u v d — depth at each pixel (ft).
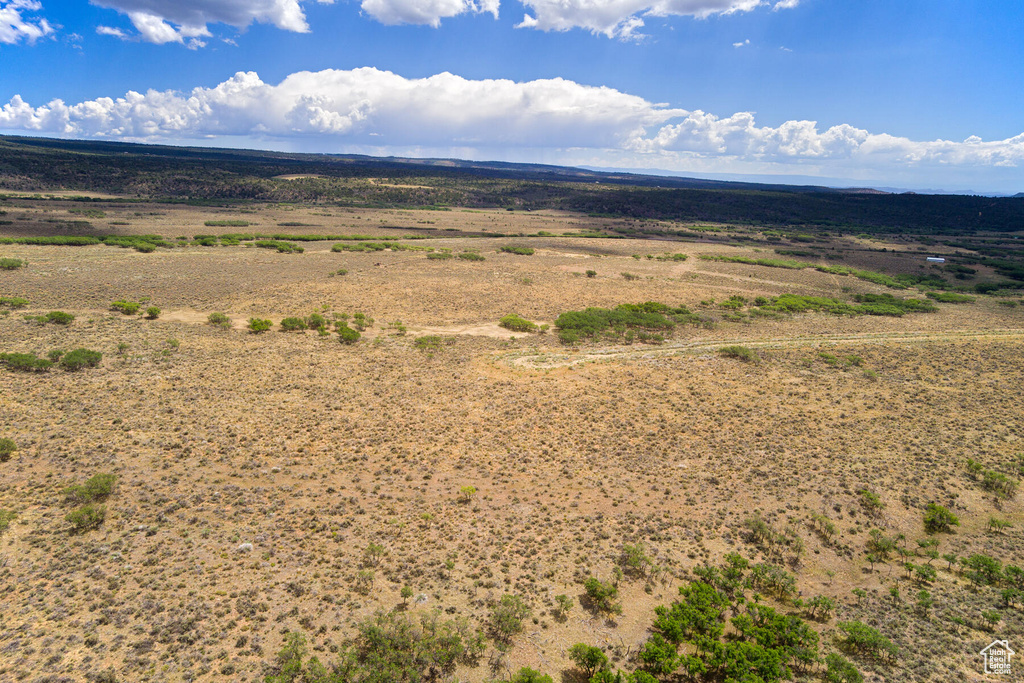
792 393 139.23
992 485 94.22
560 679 55.01
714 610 62.69
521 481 92.58
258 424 107.24
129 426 101.30
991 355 180.75
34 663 51.70
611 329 203.51
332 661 54.39
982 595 69.36
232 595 63.10
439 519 80.59
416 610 62.54
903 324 228.43
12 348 138.21
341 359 152.46
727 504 87.56
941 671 56.34
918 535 82.17
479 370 150.51
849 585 71.26
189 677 51.65
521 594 66.54
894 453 106.01
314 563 69.67
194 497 81.10
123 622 57.72
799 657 56.29
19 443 91.71
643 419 120.37
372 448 101.04
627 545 75.31
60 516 74.28
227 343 159.43
